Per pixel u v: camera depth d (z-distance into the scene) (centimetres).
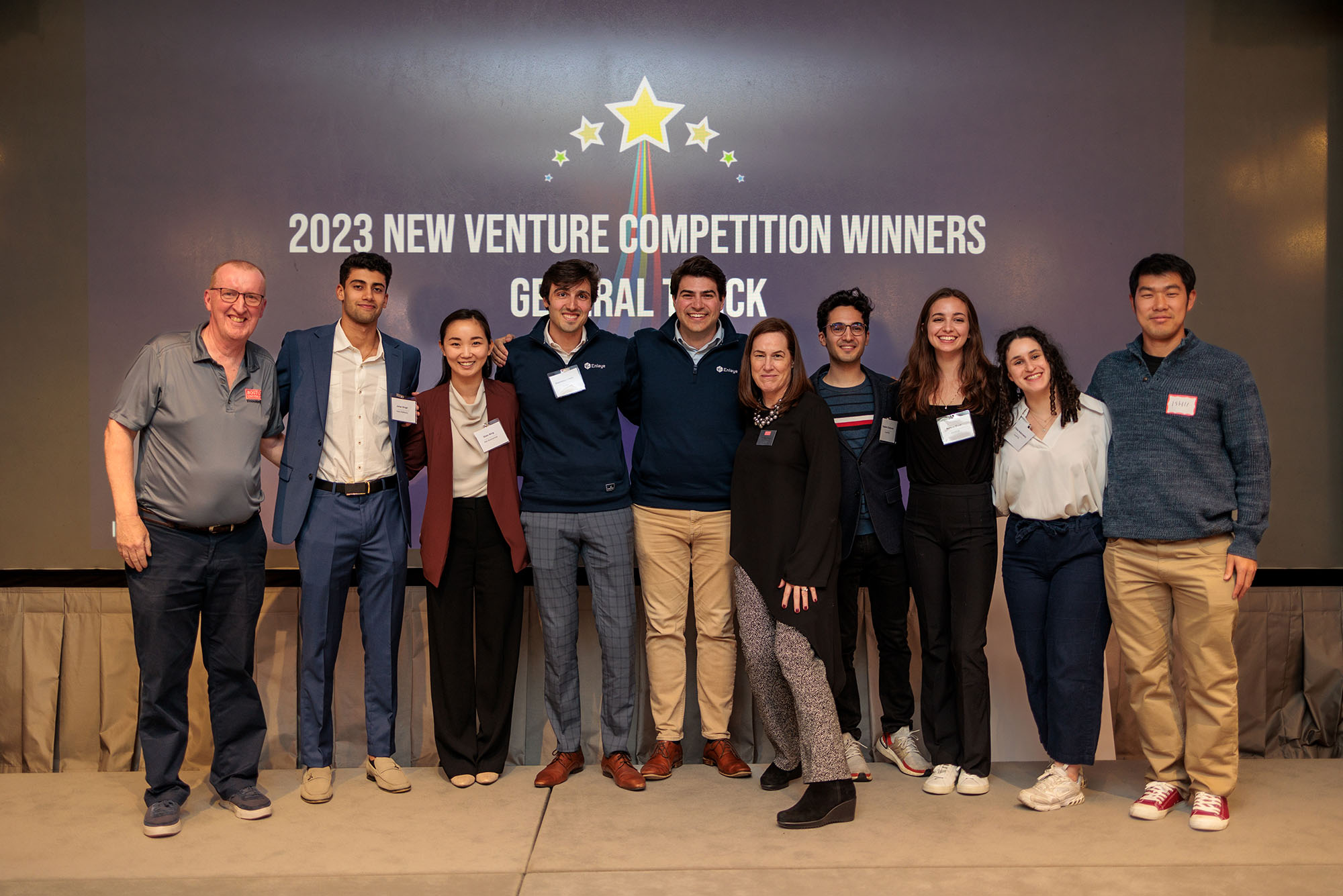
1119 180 369
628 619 295
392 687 296
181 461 257
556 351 291
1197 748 263
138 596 259
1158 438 260
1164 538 257
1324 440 369
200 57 362
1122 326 370
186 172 362
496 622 295
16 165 360
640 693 325
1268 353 370
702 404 289
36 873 236
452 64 367
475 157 367
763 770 312
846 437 296
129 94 361
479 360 281
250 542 273
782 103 369
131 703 323
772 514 268
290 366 284
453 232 367
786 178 370
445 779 303
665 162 370
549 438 289
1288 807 274
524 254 369
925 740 294
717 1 369
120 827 266
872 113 369
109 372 362
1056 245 370
